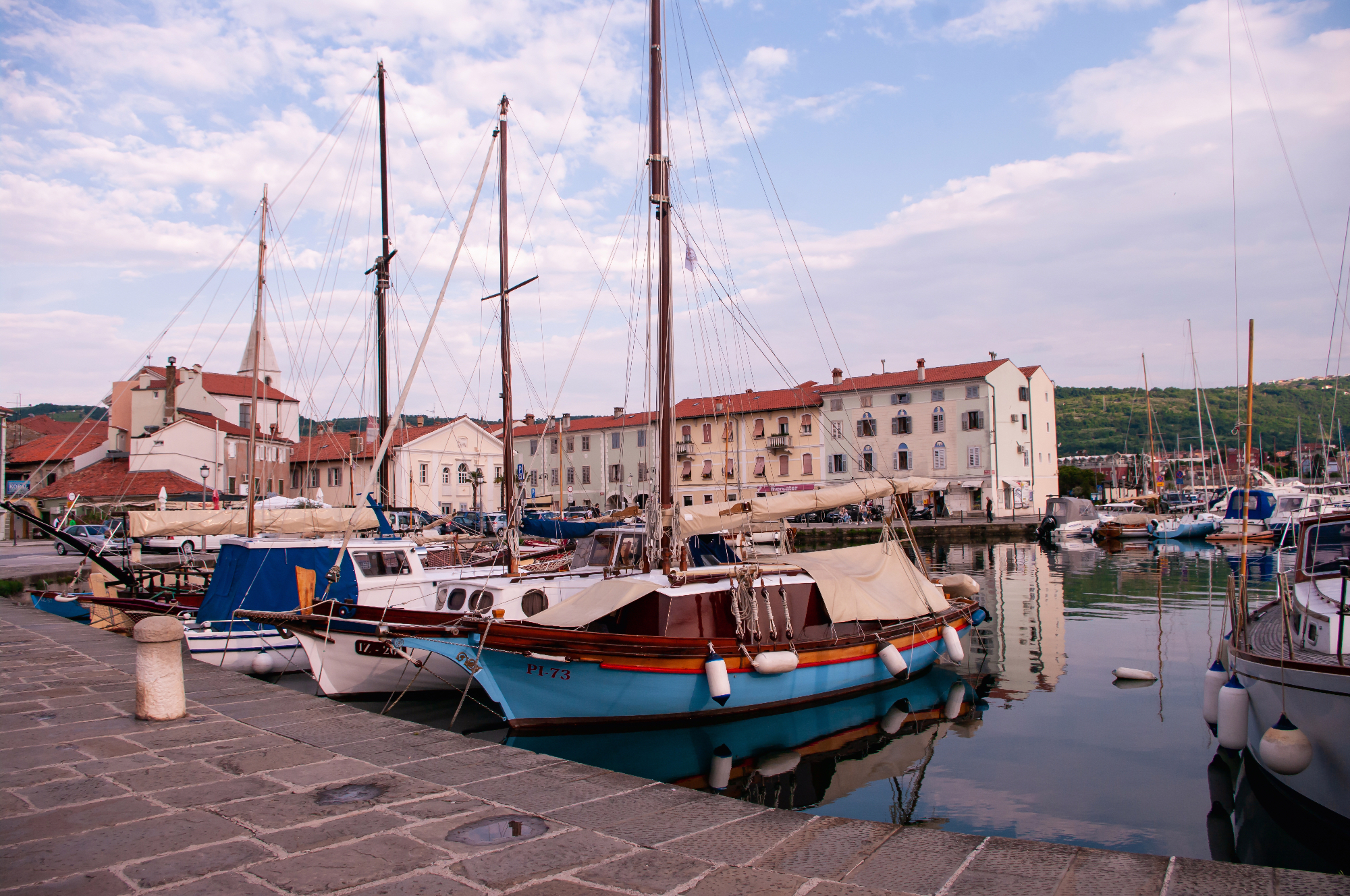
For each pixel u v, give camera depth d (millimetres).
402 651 13758
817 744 11422
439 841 5125
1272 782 8500
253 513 16562
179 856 4855
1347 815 7316
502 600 13844
